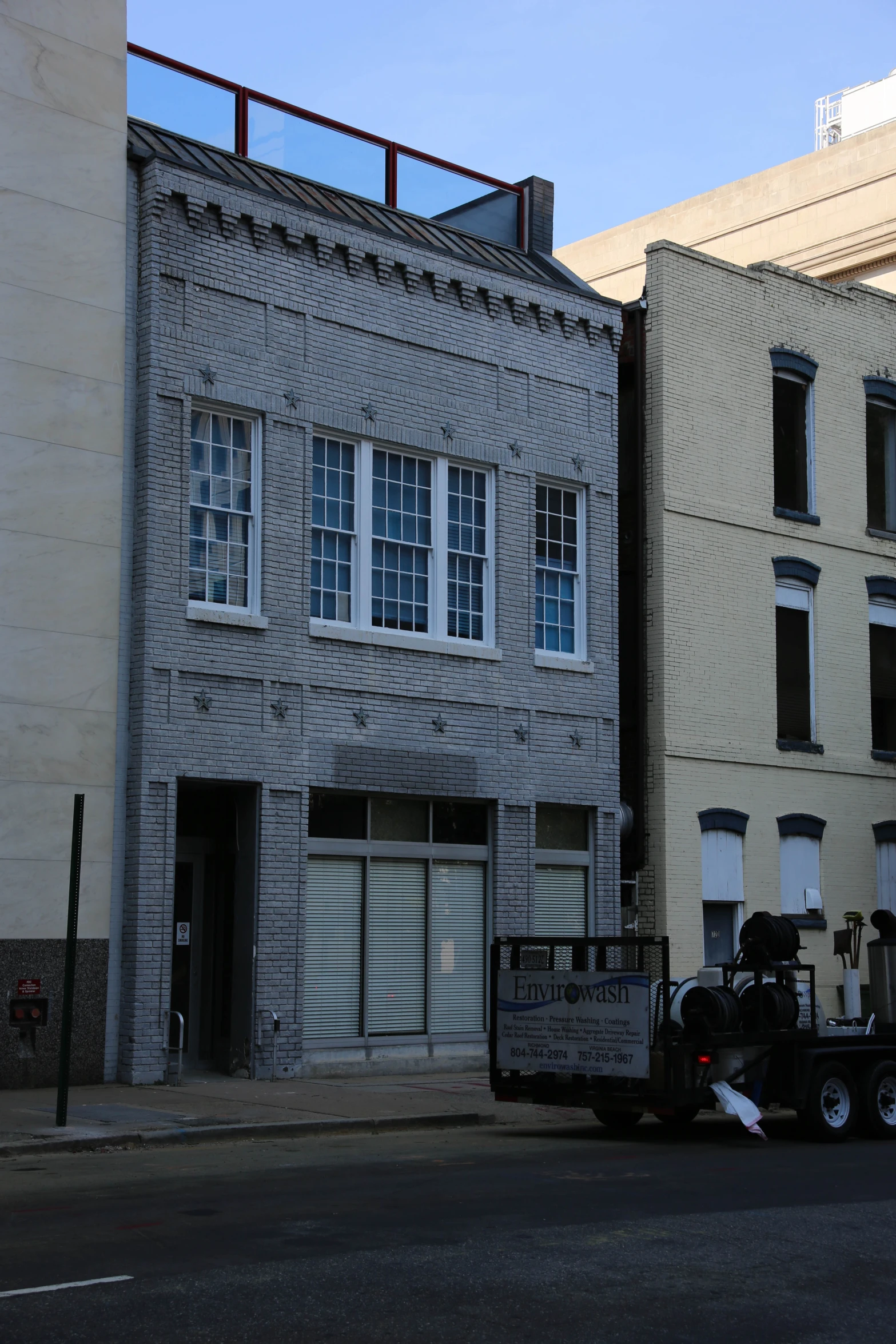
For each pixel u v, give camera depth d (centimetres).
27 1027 1598
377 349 1969
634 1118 1538
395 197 2138
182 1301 706
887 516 2700
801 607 2503
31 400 1661
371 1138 1391
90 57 1753
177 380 1761
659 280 2339
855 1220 975
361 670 1906
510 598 2086
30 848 1611
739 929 2316
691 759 2273
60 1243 829
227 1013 1803
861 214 3541
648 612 2291
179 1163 1165
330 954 1869
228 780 1758
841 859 2486
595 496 2214
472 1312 707
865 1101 1497
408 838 1970
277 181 1972
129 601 1720
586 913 2162
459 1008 2000
